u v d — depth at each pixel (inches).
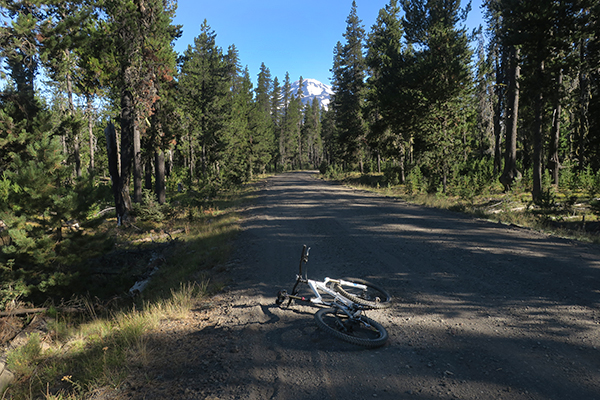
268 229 517.0
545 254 297.0
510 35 694.5
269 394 129.5
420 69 976.9
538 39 655.8
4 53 425.4
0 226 453.4
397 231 437.4
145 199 697.0
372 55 1528.1
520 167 1202.0
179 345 178.4
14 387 160.2
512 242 347.6
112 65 658.2
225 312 221.3
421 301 216.7
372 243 381.4
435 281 250.7
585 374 130.4
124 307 273.9
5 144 510.6
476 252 316.2
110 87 778.8
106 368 155.2
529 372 134.3
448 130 983.0
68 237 316.5
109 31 641.0
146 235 569.6
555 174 928.3
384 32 1459.2
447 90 935.0
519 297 211.0
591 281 227.8
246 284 274.8
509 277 246.5
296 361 153.4
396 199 829.2
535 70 687.7
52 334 224.1
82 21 481.7
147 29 668.7
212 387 136.9
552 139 944.9
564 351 147.9
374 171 2006.6
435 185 908.0
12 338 233.8
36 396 149.2
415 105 1056.8
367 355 155.5
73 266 314.8
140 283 328.5
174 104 801.6
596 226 402.3
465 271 267.1
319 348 164.2
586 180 732.7
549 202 545.3
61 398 140.4
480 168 1194.6
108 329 213.6
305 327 189.3
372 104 1465.3
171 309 231.6
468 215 545.0
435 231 424.2
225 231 516.1
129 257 421.1
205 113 1466.5
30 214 298.7
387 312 204.2
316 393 128.5
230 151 1733.5
